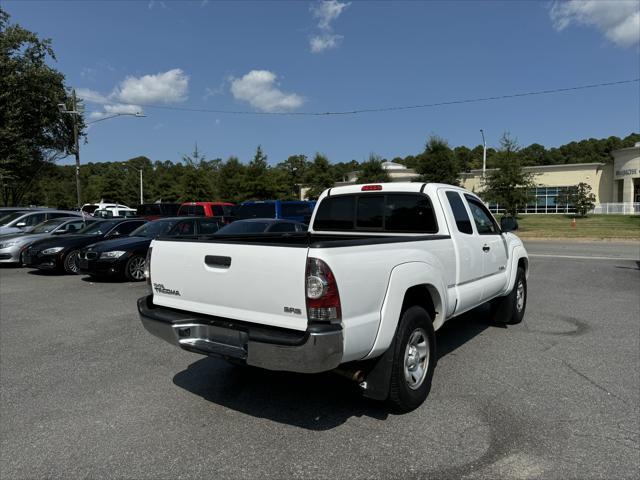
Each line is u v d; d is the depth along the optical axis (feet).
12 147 94.02
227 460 9.93
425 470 9.45
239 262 10.82
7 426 11.63
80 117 104.63
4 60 93.15
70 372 15.48
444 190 15.83
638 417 11.73
